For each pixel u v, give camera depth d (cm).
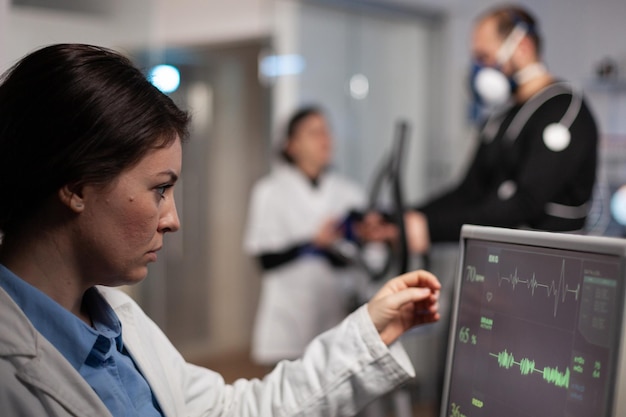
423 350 341
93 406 76
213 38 357
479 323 85
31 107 73
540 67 210
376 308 101
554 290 73
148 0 255
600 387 66
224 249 377
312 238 311
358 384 99
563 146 196
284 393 102
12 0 208
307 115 317
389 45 389
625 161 386
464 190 223
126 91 75
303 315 306
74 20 227
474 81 220
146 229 77
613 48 402
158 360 99
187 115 82
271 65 364
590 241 69
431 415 326
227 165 371
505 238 82
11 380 73
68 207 74
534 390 74
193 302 368
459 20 392
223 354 380
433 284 101
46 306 78
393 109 391
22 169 73
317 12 365
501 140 209
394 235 238
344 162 372
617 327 64
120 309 98
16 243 78
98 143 73
